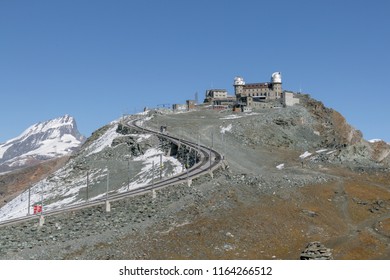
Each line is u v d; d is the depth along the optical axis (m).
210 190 118.62
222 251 92.75
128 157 184.38
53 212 108.44
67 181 176.88
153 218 104.12
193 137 190.88
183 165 156.62
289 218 111.38
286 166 162.00
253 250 95.12
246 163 162.12
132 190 127.44
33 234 96.69
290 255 94.31
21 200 179.50
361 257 96.25
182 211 107.19
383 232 110.50
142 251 90.06
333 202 126.56
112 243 93.44
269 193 123.31
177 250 91.06
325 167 160.50
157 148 182.88
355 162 168.38
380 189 138.00
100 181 165.25
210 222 102.50
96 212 106.25
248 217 107.25
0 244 92.06
